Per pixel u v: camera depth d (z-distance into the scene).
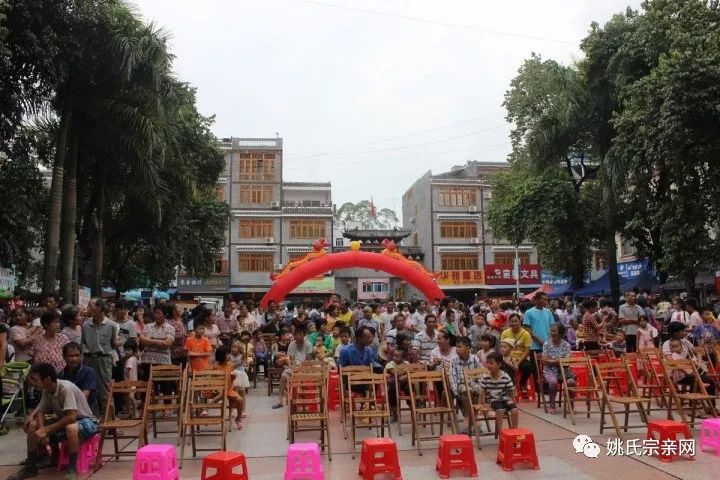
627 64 21.44
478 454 7.41
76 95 15.59
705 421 7.34
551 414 9.66
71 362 7.29
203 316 10.45
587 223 25.19
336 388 10.73
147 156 16.64
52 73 13.97
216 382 7.77
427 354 10.33
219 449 7.70
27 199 17.44
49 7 13.79
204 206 29.55
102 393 8.72
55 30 14.18
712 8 17.31
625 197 23.22
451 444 6.53
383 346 10.78
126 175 18.52
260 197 44.16
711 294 24.05
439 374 8.45
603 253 30.47
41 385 6.57
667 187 20.69
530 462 6.75
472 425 8.12
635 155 18.41
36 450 6.68
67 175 16.36
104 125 15.91
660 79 16.20
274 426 9.38
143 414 7.54
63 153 15.65
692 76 14.91
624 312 13.40
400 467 6.92
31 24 13.45
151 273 27.48
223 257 43.09
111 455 7.19
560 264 29.27
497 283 44.03
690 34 16.62
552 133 24.44
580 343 13.77
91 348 8.74
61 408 6.61
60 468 6.78
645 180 19.91
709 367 9.62
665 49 19.17
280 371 12.41
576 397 10.44
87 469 6.95
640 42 19.72
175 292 41.97
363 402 8.40
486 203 46.62
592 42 22.70
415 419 7.87
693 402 8.47
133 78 15.65
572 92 23.81
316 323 13.85
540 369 10.15
